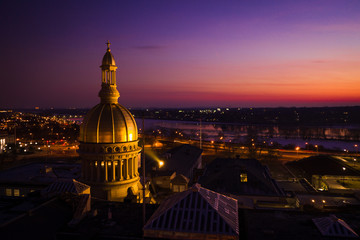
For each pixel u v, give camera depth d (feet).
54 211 102.17
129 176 169.89
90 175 165.58
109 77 174.19
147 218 102.01
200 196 92.17
